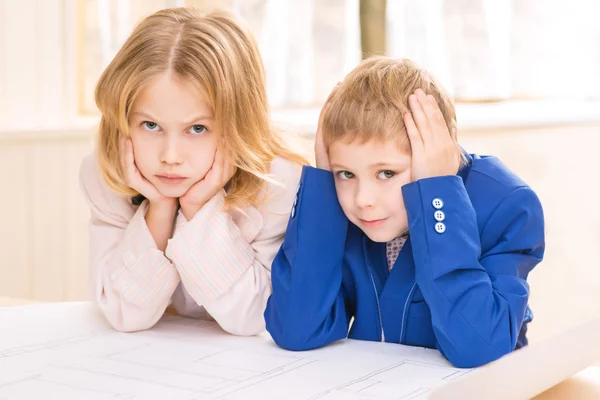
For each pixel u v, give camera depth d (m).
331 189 1.01
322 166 1.02
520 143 2.04
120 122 1.03
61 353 0.94
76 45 2.46
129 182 1.08
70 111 2.45
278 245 1.11
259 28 2.25
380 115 0.92
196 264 1.05
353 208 0.96
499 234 0.98
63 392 0.78
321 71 2.28
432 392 0.72
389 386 0.79
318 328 0.97
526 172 2.04
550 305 2.05
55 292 2.38
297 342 0.96
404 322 1.01
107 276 1.10
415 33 2.19
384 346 0.99
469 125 2.00
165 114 1.00
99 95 1.07
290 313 0.97
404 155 0.93
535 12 2.10
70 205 2.36
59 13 2.40
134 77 1.00
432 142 0.93
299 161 1.15
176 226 1.09
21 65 2.33
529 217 0.99
